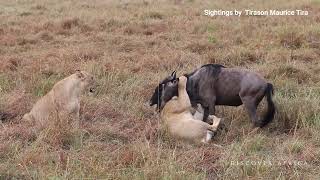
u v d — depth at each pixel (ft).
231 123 40.27
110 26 80.07
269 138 37.78
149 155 32.45
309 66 57.11
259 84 39.01
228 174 31.24
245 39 70.13
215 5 102.17
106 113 42.37
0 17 87.61
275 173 31.09
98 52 62.85
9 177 30.27
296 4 99.04
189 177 29.86
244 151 35.01
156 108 42.01
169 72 53.62
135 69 55.47
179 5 103.24
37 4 103.55
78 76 40.37
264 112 41.86
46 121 38.52
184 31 76.28
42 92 47.83
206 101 40.29
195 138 36.68
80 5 103.86
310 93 45.27
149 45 67.67
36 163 32.17
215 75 39.93
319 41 68.03
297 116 40.29
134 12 92.07
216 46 66.49
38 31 76.59
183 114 38.24
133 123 40.65
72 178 29.35
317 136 36.91
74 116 40.06
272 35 71.41
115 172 30.68
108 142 37.11
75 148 35.09
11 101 44.16
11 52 65.16
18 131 37.55
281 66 54.03
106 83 48.85
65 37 73.67
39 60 58.65
